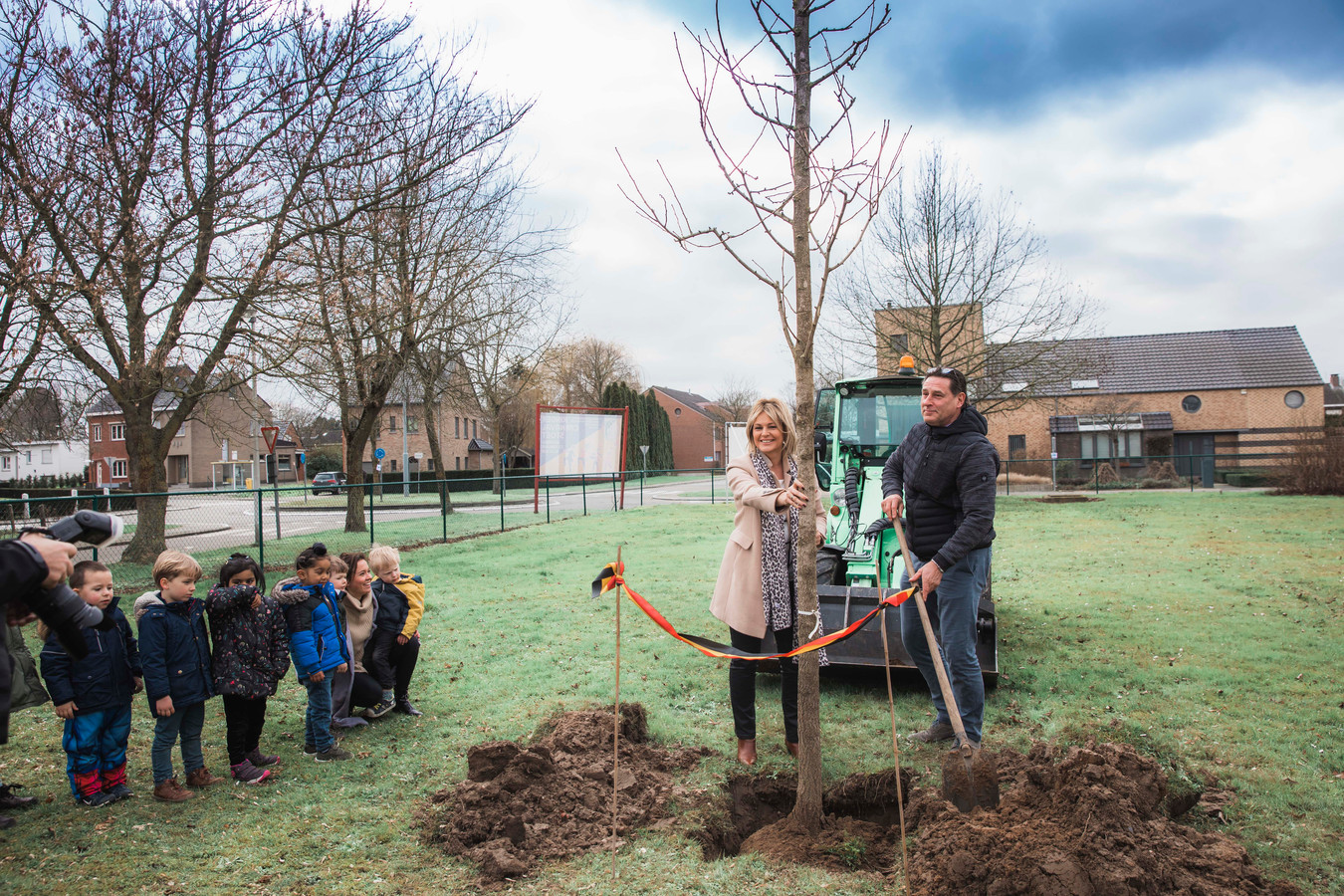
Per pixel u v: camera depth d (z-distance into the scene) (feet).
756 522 13.87
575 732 14.33
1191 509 60.49
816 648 11.44
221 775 14.34
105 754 13.29
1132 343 131.23
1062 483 95.40
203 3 37.83
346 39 40.55
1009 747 13.42
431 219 57.52
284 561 38.22
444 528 49.39
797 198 11.06
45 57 34.81
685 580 33.37
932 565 12.68
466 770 14.10
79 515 8.55
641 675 19.75
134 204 36.73
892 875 10.08
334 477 165.27
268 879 10.64
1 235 33.81
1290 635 22.57
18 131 34.42
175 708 13.19
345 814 12.56
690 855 10.89
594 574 35.17
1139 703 16.97
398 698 17.40
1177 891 8.96
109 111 35.42
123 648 13.50
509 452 165.37
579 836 11.41
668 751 14.49
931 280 67.97
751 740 13.94
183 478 202.18
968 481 13.39
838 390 26.17
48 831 12.10
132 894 10.28
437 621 26.25
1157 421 119.75
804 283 11.12
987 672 17.43
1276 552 38.17
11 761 15.24
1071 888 8.72
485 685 19.31
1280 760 13.89
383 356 54.29
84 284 34.35
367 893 10.26
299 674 14.69
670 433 224.12
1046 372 69.26
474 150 48.98
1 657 6.75
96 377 42.22
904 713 16.44
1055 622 24.64
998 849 9.57
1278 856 10.62
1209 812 11.78
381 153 44.70
